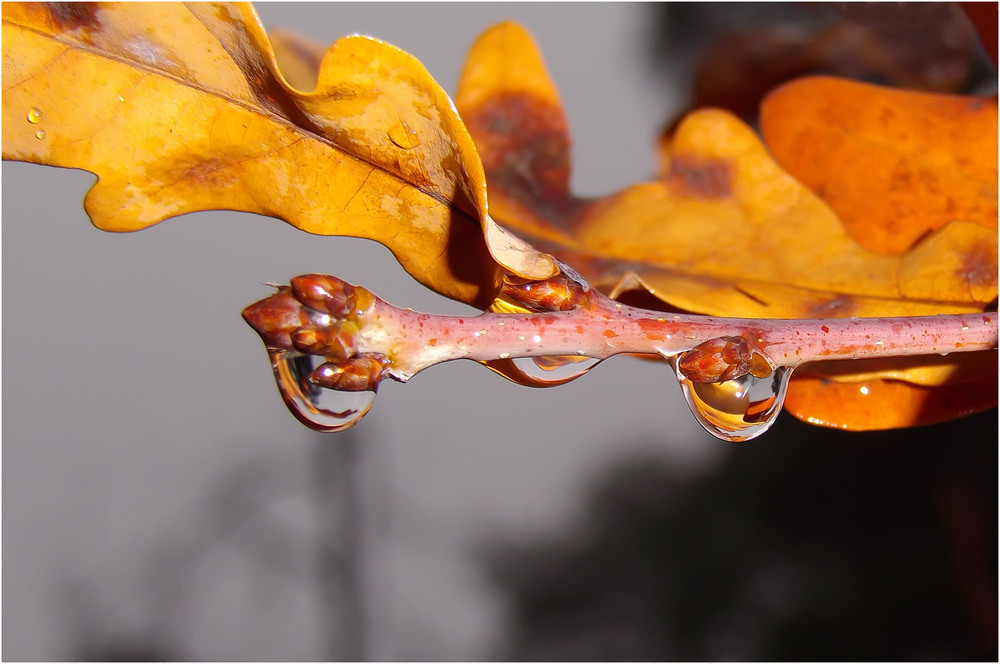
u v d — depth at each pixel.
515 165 0.16
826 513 0.31
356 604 0.30
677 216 0.16
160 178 0.14
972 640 0.27
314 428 0.14
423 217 0.14
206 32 0.14
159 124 0.14
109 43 0.14
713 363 0.14
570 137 0.16
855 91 0.16
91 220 0.14
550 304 0.14
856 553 0.30
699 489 0.32
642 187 0.16
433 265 0.14
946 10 0.17
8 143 0.14
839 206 0.16
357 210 0.14
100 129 0.14
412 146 0.14
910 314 0.15
